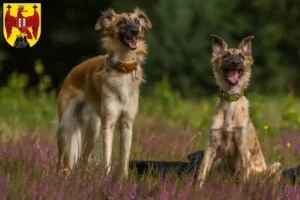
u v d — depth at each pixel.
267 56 47.78
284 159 13.04
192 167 11.14
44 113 22.23
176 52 46.84
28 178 9.23
